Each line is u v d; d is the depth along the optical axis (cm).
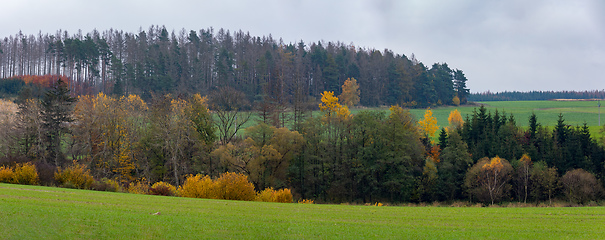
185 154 6372
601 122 13475
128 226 1844
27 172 3978
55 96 6538
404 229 2186
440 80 17962
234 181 3906
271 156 6053
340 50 19050
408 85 16075
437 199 6819
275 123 7612
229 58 14412
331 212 2847
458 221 2514
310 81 15800
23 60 16725
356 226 2236
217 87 12612
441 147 8556
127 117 6519
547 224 2425
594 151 7462
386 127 7144
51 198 2584
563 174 6919
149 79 12025
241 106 7631
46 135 6303
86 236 1645
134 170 6350
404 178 6712
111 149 6259
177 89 11238
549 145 7819
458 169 7194
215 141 6912
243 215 2452
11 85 11600
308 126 7031
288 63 15175
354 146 7275
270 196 4091
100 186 4131
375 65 17062
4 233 1578
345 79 15675
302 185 6712
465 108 17550
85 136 6162
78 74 13575
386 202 6669
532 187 6575
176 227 1902
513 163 7144
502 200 6669
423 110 15750
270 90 11656
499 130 8925
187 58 14762
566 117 15125
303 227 2152
